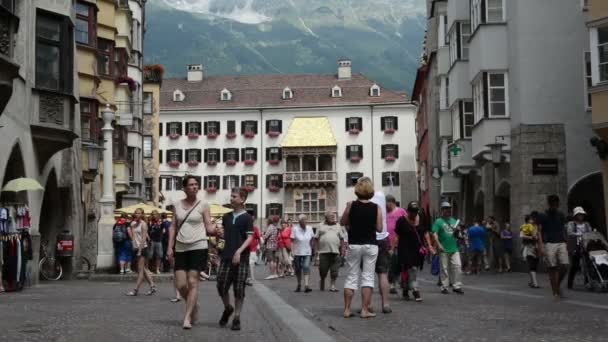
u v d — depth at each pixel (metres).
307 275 19.88
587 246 17.95
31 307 13.92
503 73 29.42
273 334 9.73
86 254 34.97
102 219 26.86
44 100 22.48
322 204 86.75
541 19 28.08
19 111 20.69
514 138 28.62
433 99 49.94
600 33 22.44
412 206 16.09
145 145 63.38
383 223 12.81
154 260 26.03
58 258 26.33
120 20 41.75
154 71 64.12
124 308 13.80
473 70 30.56
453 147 34.66
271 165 87.94
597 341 8.88
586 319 11.38
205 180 88.19
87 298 16.58
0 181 19.03
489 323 10.91
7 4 19.58
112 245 26.64
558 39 28.08
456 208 43.97
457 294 17.09
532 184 27.69
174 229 10.66
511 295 16.61
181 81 95.50
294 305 14.80
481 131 29.66
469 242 27.20
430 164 53.19
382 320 11.48
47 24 22.84
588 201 30.55
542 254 15.35
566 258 15.20
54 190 26.59
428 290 18.67
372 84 90.88
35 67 22.45
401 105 88.00
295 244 19.98
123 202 46.31
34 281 22.28
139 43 51.19
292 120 88.81
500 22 29.36
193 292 10.48
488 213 32.66
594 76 22.50
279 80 94.38
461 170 34.81
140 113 51.12
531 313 12.39
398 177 87.44
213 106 89.62
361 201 12.04
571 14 28.08
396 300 15.65
